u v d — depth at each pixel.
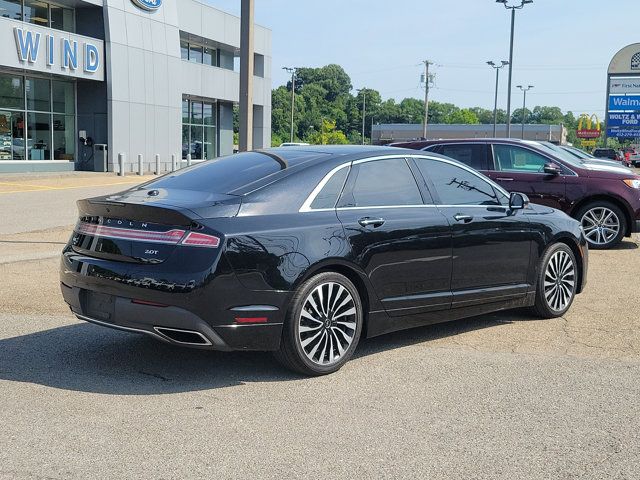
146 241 4.66
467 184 6.16
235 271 4.58
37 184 23.38
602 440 3.92
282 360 4.93
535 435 3.98
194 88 37.41
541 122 194.88
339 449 3.76
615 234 11.40
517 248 6.32
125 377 4.93
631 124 34.34
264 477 3.41
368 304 5.29
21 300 7.29
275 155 5.58
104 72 30.12
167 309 4.51
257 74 45.38
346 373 5.09
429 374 5.07
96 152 30.47
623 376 5.05
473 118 174.12
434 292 5.70
